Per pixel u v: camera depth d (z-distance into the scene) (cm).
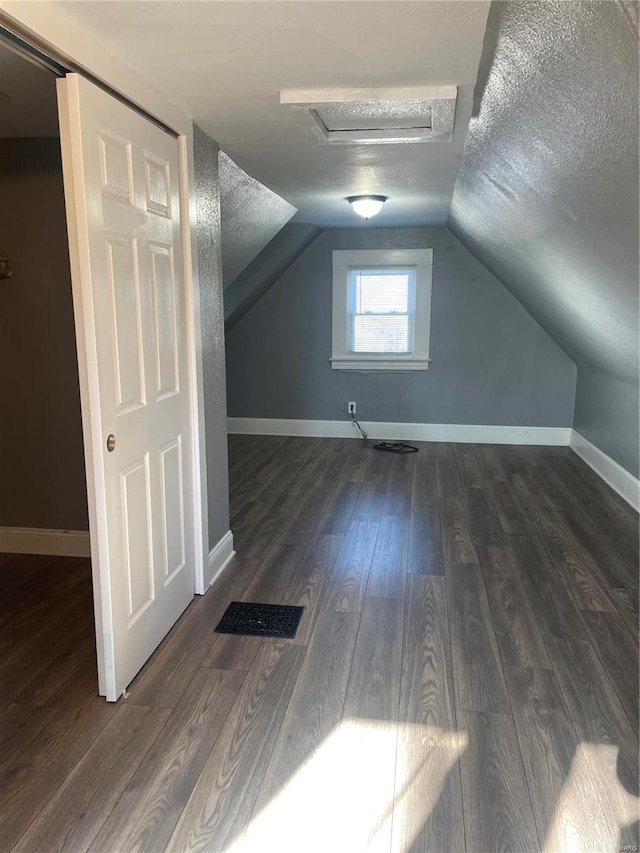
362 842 147
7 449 304
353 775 167
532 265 360
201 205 260
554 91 162
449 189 371
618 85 137
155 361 219
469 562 303
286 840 147
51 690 204
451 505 391
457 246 539
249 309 574
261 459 505
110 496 188
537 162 214
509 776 167
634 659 221
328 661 220
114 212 185
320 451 533
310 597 267
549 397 553
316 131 253
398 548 321
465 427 569
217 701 198
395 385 572
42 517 309
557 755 174
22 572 292
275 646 229
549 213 251
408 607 258
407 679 209
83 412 181
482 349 553
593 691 202
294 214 459
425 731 184
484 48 175
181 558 250
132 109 199
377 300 563
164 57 185
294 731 184
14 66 186
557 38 140
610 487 429
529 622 246
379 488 427
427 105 218
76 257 174
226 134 262
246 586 278
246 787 163
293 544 327
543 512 378
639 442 378
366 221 504
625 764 171
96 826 151
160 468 227
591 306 319
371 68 192
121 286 192
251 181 349
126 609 202
